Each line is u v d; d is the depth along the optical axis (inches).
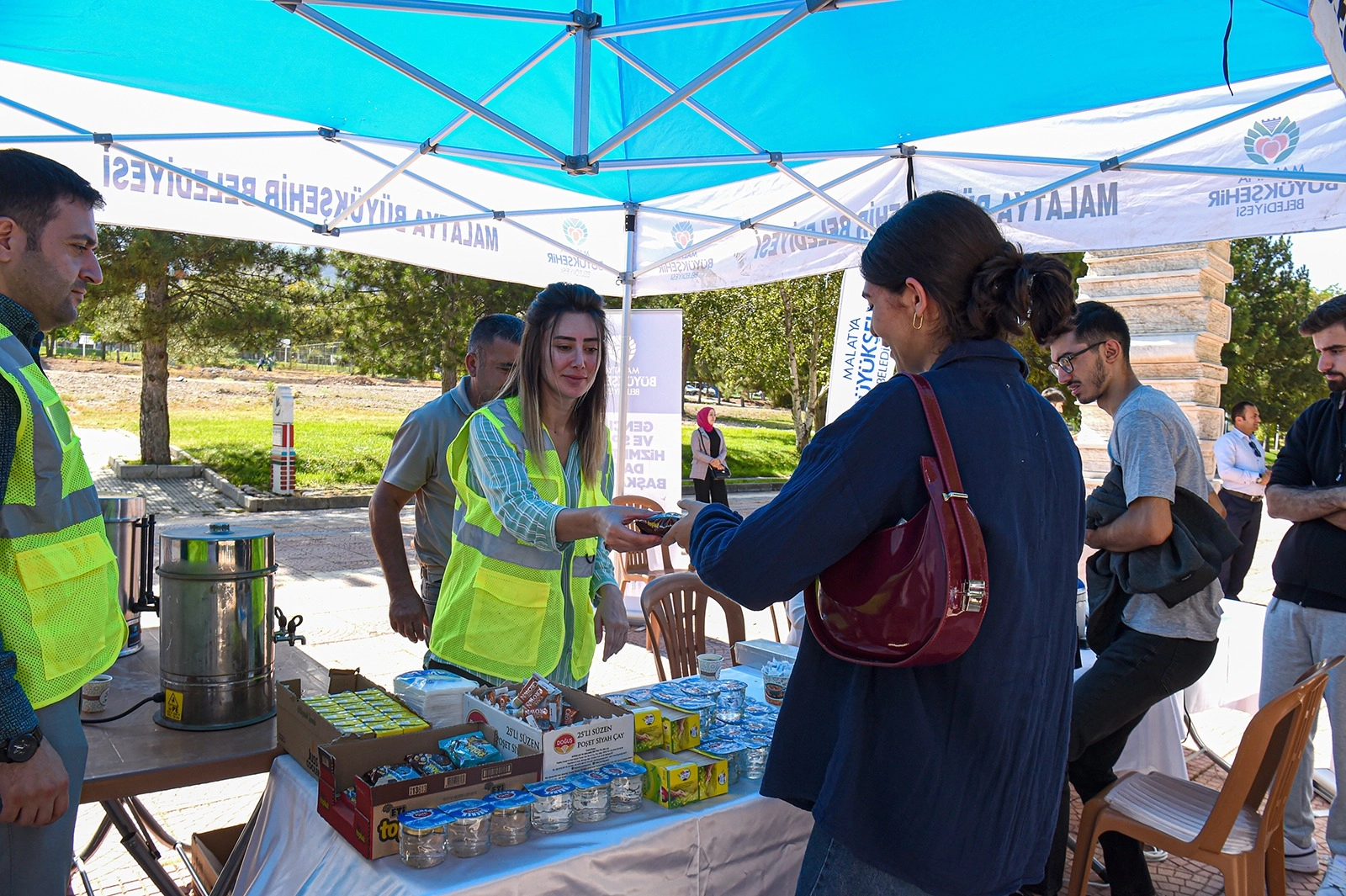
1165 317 311.1
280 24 123.0
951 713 50.0
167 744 77.4
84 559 64.3
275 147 165.9
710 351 862.5
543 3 117.6
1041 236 163.2
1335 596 121.1
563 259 216.2
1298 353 1159.6
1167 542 103.1
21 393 58.6
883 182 181.0
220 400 1018.7
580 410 97.0
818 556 49.8
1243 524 290.2
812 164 189.2
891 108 152.1
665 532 67.4
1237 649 163.6
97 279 70.3
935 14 116.1
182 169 155.3
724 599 141.7
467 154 148.0
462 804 63.7
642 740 77.1
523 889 59.8
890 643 48.6
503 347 120.8
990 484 49.9
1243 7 110.0
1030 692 51.0
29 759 56.7
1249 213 143.0
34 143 141.2
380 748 66.8
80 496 65.2
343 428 875.4
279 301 567.8
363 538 419.8
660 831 67.7
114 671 99.8
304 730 73.6
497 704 75.8
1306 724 96.0
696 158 143.8
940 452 49.0
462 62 138.4
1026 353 607.5
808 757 55.6
